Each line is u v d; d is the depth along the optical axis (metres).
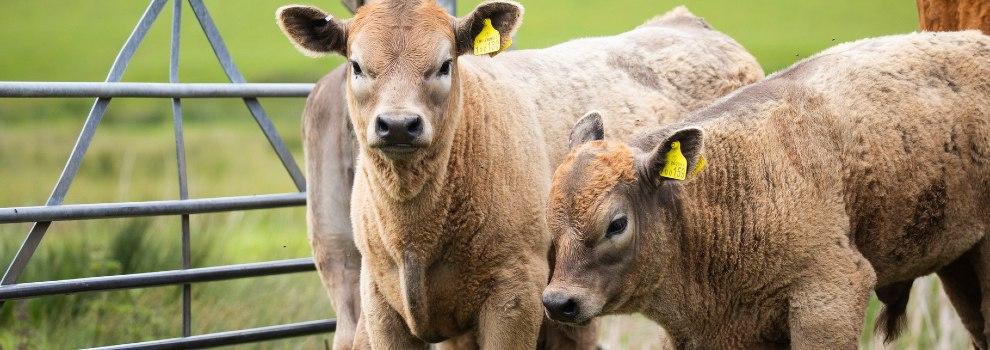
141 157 32.69
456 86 9.45
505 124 10.01
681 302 9.38
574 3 50.38
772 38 38.81
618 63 11.68
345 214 11.52
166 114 42.03
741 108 9.57
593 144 8.92
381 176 9.47
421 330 9.91
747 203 9.27
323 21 9.58
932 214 9.77
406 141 8.86
